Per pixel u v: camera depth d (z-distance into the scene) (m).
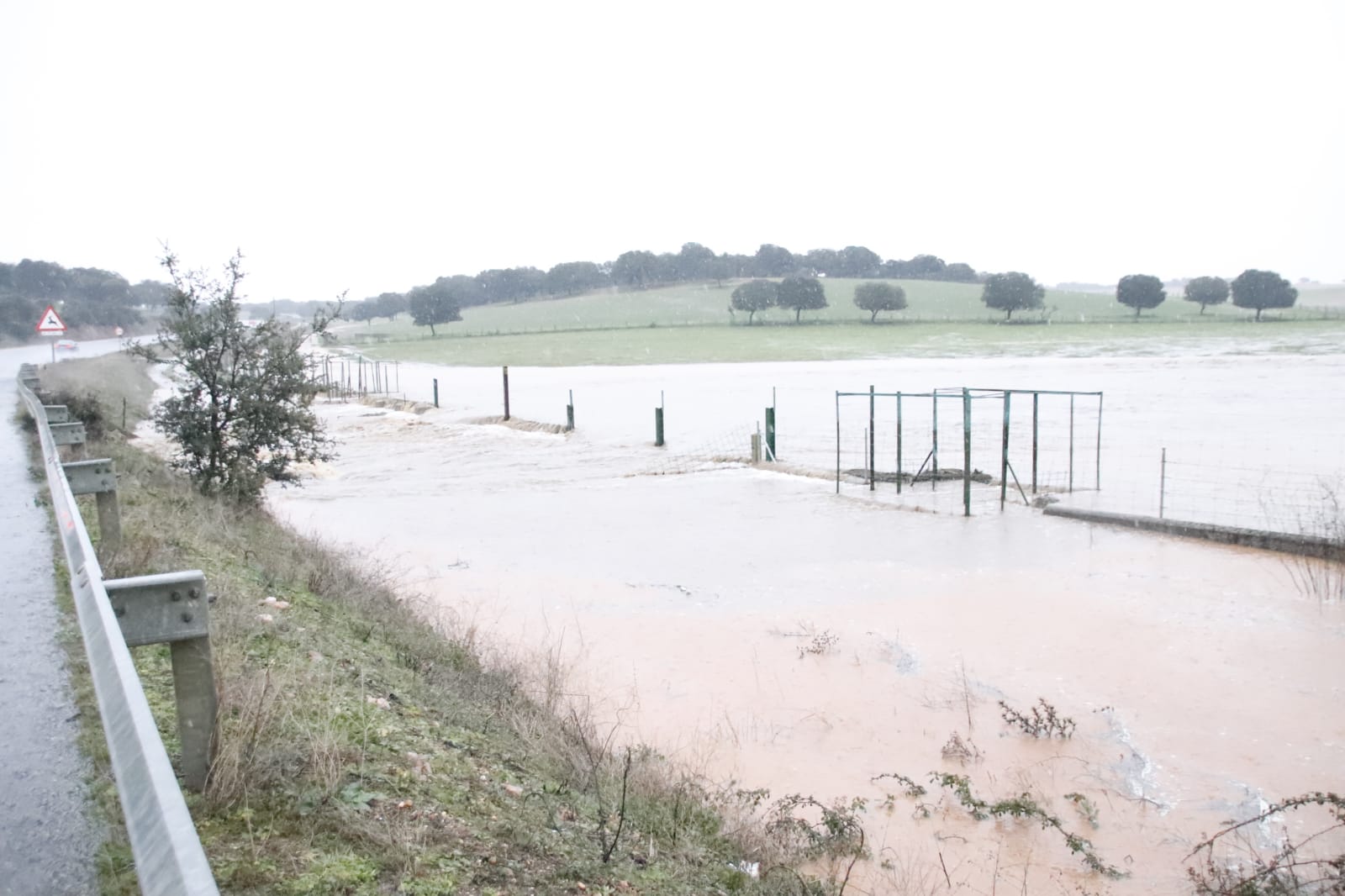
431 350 117.25
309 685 6.15
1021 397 45.75
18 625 6.60
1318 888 6.59
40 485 12.88
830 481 25.27
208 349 16.31
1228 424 33.44
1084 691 10.53
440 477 27.89
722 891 5.54
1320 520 17.84
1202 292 151.75
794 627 13.04
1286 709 9.82
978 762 8.86
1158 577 15.05
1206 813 7.84
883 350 93.62
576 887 4.65
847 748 9.22
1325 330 107.31
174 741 4.73
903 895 6.50
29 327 84.25
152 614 4.14
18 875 3.51
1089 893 6.64
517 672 9.82
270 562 10.92
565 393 56.69
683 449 32.31
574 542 18.80
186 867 2.06
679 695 10.62
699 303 189.75
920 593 14.57
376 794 4.82
